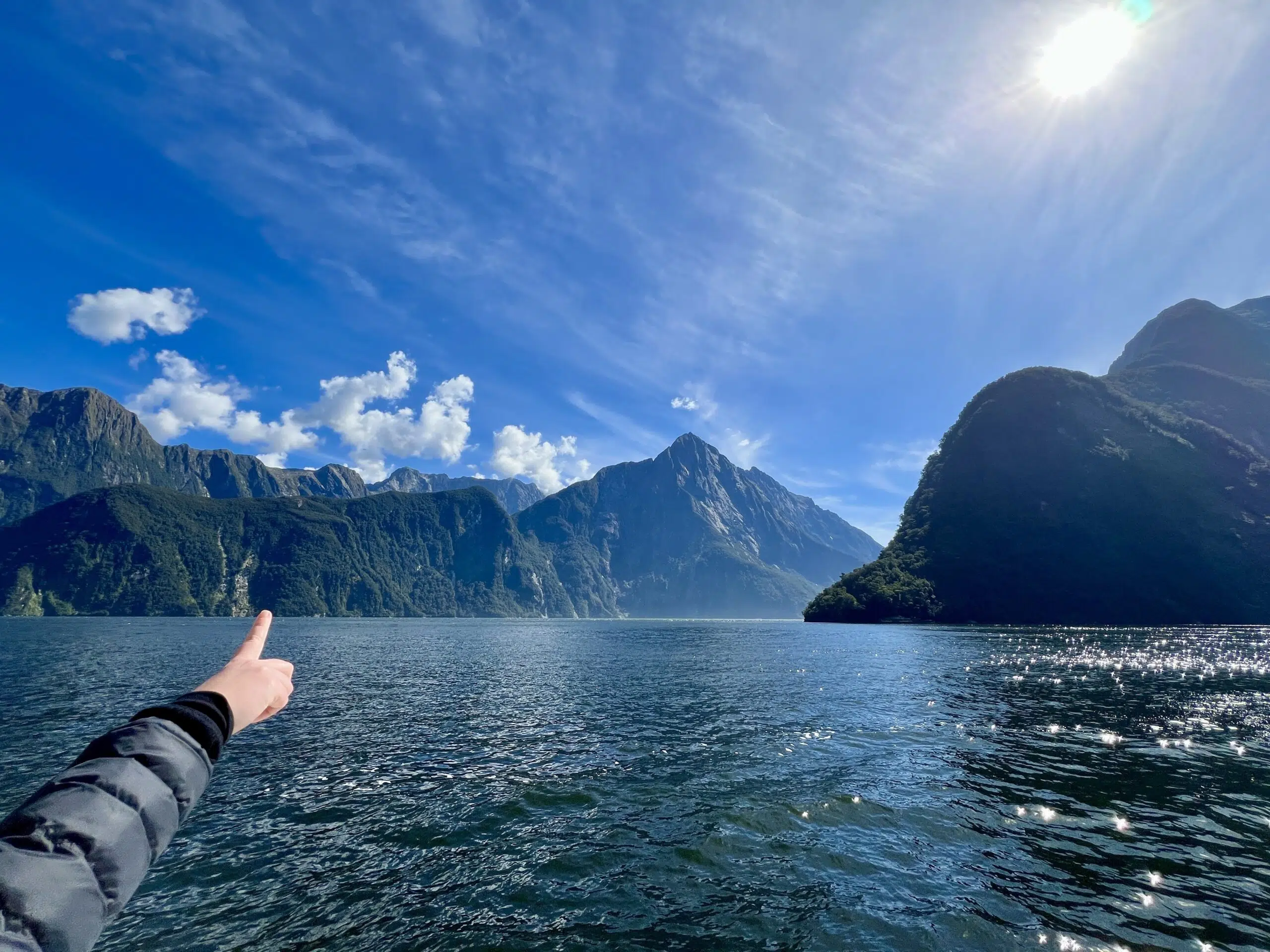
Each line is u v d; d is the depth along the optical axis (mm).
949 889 11648
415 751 22297
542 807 16250
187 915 11148
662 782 18203
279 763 20781
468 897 11656
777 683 40375
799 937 10148
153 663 56250
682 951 9852
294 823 15414
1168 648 68438
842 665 51781
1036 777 18234
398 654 70375
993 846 13484
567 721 27641
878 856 13102
